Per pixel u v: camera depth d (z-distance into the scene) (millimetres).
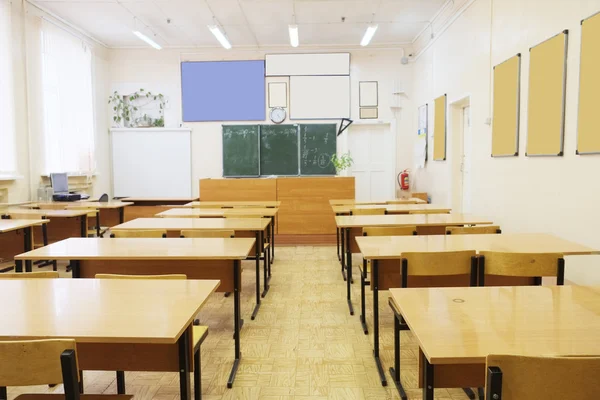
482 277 2320
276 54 9375
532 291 1783
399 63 9414
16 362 1223
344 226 3705
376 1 6945
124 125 9414
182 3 6961
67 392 1225
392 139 9484
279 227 7000
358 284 4508
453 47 6973
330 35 8750
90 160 8398
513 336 1316
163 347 1739
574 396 1067
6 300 1721
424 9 7328
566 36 3945
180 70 9406
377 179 9719
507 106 5109
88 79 8406
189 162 9422
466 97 6457
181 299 1724
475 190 6168
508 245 2775
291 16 7625
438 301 1655
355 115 9461
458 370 1539
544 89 4312
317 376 2555
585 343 1267
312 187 6988
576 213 3865
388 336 3117
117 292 1822
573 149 3891
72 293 1812
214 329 3316
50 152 7207
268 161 9398
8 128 6211
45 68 7078
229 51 9422
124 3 6930
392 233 3371
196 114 9430
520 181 4875
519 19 4852
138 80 9406
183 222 4023
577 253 2555
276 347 2967
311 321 3451
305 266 5320
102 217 6734
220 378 2539
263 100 9422
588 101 3623
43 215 4777
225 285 2830
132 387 2461
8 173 6223
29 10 6715
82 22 7805
